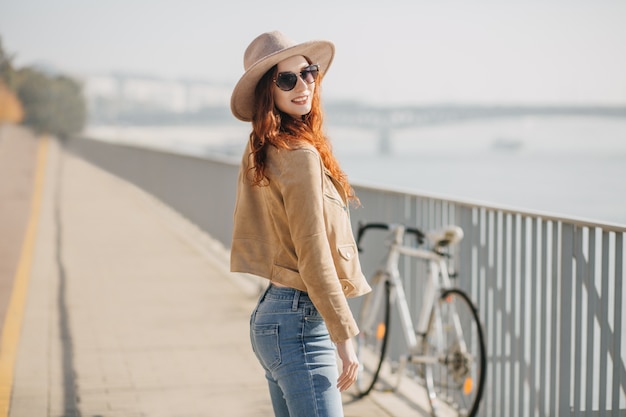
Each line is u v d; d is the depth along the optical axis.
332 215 3.13
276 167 3.08
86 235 14.88
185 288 9.87
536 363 4.89
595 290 4.34
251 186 3.26
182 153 15.75
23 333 7.64
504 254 5.18
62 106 45.06
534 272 4.85
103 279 10.45
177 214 16.48
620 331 4.16
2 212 19.02
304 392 3.11
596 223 4.27
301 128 3.21
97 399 5.78
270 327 3.15
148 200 21.12
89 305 8.89
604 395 4.28
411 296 6.37
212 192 12.76
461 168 59.47
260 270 3.21
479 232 5.48
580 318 4.46
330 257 3.02
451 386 5.38
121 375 6.36
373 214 7.05
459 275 5.76
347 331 3.01
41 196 23.11
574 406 4.48
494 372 5.29
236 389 6.02
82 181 28.94
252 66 3.18
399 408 5.69
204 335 7.60
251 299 9.24
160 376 6.33
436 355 5.49
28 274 10.80
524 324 4.97
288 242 3.14
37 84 41.38
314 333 3.14
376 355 6.41
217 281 10.35
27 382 6.15
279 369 3.14
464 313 5.37
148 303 9.00
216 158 12.52
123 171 27.41
